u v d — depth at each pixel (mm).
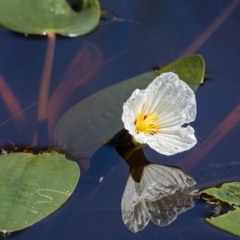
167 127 1116
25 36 1188
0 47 1179
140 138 1102
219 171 1114
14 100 1143
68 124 1119
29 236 1065
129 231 1075
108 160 1110
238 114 1149
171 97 1112
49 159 1097
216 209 1089
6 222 1059
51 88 1152
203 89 1168
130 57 1186
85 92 1152
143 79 1149
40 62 1171
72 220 1076
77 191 1091
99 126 1120
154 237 1074
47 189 1078
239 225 1075
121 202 1089
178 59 1187
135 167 1110
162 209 1088
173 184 1104
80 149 1111
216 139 1134
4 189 1072
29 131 1123
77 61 1176
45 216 1065
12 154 1100
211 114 1149
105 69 1173
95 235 1071
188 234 1076
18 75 1160
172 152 1103
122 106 1130
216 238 1075
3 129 1124
